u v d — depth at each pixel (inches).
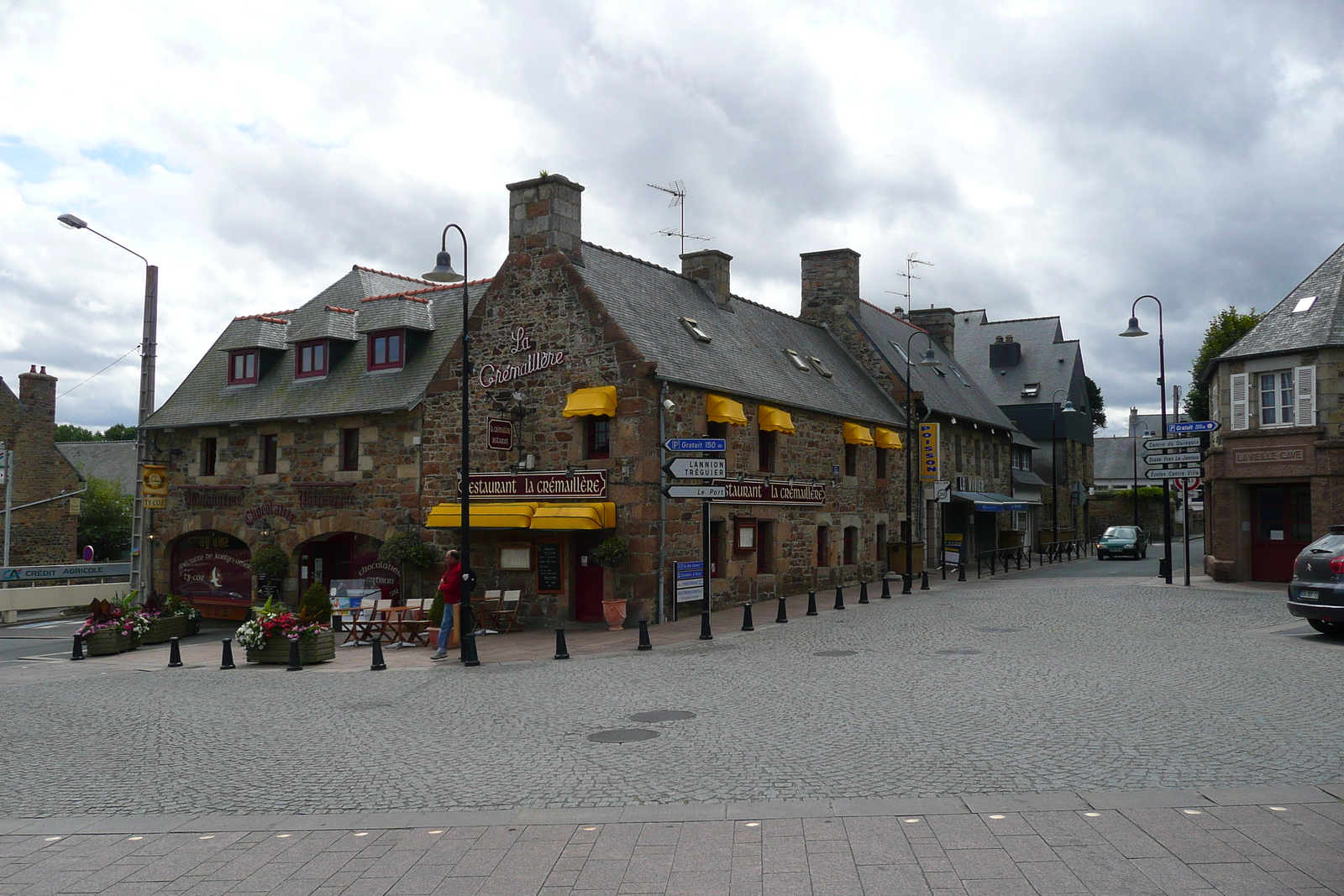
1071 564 1478.8
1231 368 935.7
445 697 514.6
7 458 1446.9
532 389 858.8
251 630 689.0
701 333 947.3
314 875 253.3
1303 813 267.1
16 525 1702.8
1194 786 294.4
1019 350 1993.1
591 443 838.5
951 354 1739.7
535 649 702.5
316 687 575.5
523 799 312.8
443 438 910.4
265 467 1048.2
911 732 378.6
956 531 1408.7
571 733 405.7
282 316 1153.4
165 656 781.3
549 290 855.7
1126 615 725.3
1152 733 361.4
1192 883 222.5
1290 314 924.6
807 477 1026.1
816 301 1355.8
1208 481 1087.6
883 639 650.8
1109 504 2271.2
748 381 936.3
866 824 271.6
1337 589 554.6
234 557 1080.8
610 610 782.5
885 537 1205.7
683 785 319.0
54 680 645.3
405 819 297.3
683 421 836.6
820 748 359.9
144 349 955.3
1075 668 506.0
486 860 257.9
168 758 393.1
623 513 802.8
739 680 518.6
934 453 1261.1
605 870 246.5
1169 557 979.9
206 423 1071.0
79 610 1250.0
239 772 365.7
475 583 670.5
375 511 960.9
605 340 821.2
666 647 677.9
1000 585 1061.1
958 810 279.6
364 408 960.3
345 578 1020.5
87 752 410.0
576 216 886.4
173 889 247.8
